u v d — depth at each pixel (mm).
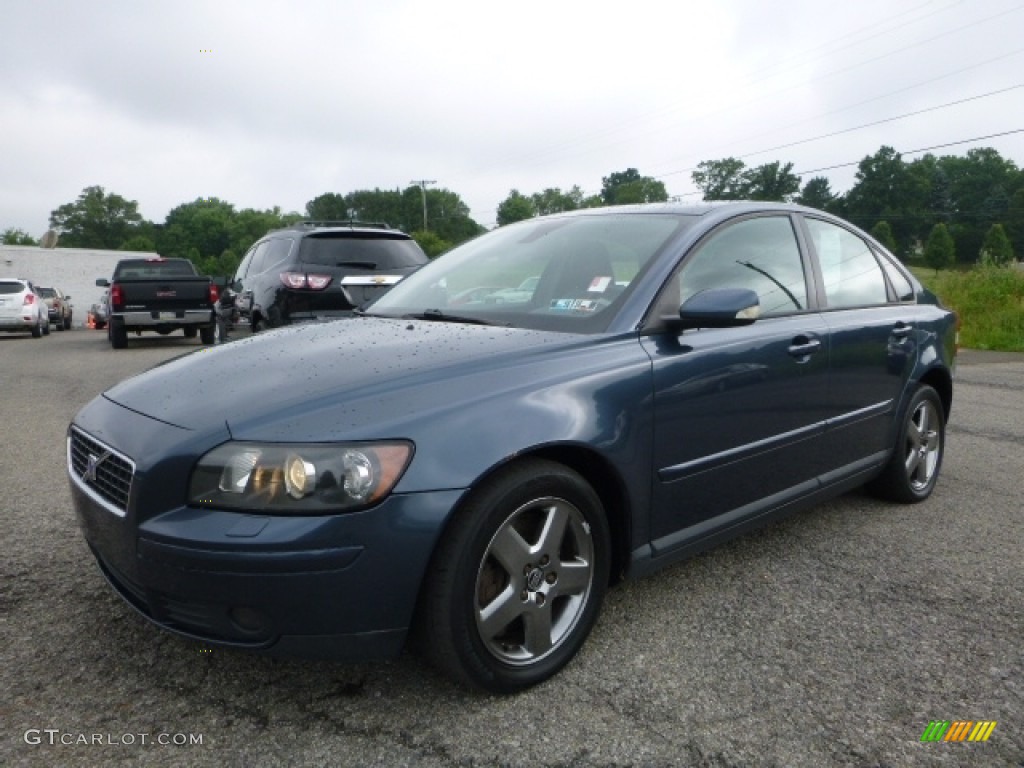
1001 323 15523
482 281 3320
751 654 2572
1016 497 4367
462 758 2043
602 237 3225
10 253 37125
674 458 2721
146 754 2057
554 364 2502
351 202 131625
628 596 3014
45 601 2941
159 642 2637
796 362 3199
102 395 2777
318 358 2559
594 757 2047
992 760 2055
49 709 2250
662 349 2730
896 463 4004
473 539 2162
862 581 3166
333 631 2066
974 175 117688
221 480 2078
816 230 3719
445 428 2174
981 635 2719
